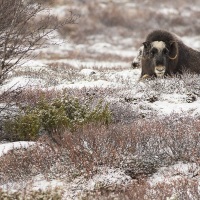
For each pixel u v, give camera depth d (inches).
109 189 930.1
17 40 1171.3
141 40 4756.4
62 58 3496.6
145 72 1855.3
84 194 901.8
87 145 1027.3
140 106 1400.1
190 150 1025.5
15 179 974.4
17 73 1910.7
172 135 1066.7
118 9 5502.0
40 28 1233.4
